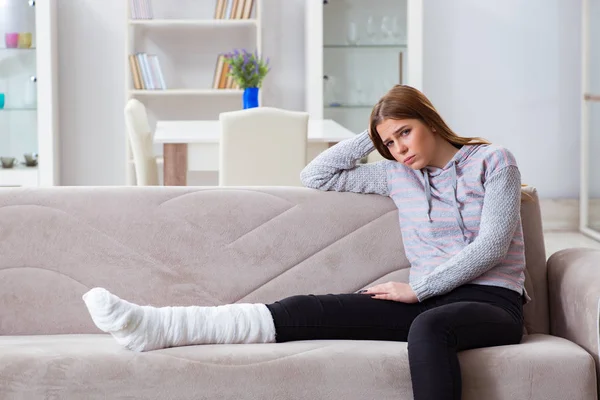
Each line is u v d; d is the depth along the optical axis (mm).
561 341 2398
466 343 2225
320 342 2342
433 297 2438
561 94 7266
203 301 2666
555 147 7289
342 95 7086
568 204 7191
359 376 2188
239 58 5285
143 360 2176
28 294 2639
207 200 2725
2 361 2164
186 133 4770
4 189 2717
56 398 2148
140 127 4824
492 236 2389
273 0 7285
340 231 2717
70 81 7203
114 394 2152
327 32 7035
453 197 2535
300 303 2387
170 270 2668
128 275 2660
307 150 4672
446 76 7258
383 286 2463
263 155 4277
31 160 7016
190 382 2156
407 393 2195
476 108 7281
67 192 2717
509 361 2195
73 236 2670
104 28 7172
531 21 7211
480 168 2508
